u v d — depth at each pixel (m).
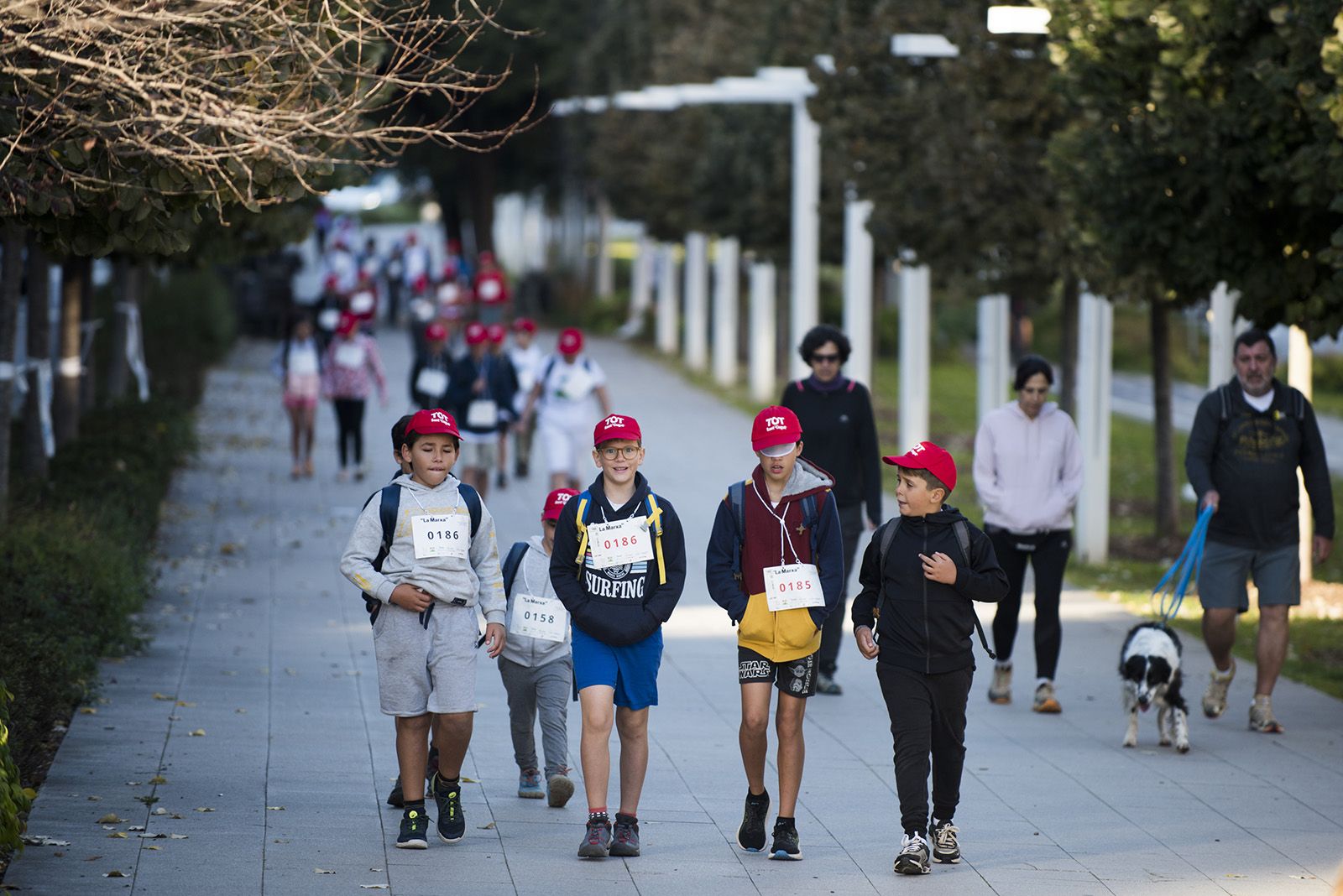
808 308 82.19
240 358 118.75
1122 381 145.00
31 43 22.72
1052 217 56.47
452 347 122.31
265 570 48.91
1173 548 59.59
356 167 35.88
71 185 24.45
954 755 23.34
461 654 22.92
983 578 22.91
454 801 23.66
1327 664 40.19
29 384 50.19
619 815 23.42
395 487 23.00
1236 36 35.12
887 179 62.03
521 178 176.50
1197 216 37.69
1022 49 56.88
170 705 31.80
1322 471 32.53
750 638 23.38
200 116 23.02
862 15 67.56
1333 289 34.88
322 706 32.34
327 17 25.30
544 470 74.19
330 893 20.95
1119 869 23.27
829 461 34.97
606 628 22.86
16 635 30.64
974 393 117.81
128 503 48.91
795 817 25.91
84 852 22.20
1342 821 26.06
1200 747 31.34
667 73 118.12
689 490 68.50
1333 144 31.41
